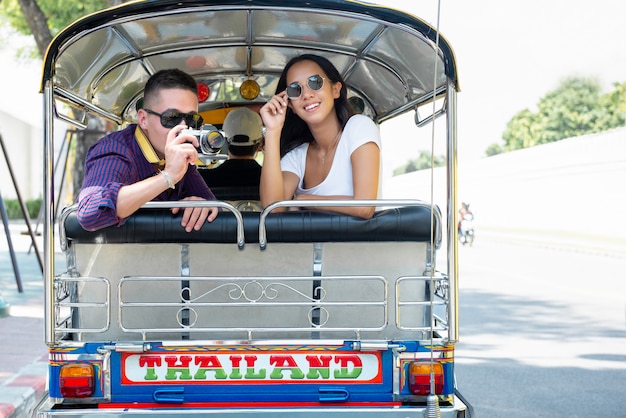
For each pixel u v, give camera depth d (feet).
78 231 12.45
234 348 12.46
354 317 12.92
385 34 14.90
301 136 15.37
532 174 101.45
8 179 137.08
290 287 12.71
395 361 12.50
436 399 11.89
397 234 12.64
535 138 178.91
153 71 18.60
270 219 12.54
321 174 15.08
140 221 12.44
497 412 20.17
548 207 98.22
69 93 16.06
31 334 27.86
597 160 87.61
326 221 12.56
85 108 17.63
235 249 12.75
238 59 18.78
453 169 12.52
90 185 12.64
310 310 12.71
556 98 174.70
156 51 16.98
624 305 38.60
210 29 15.78
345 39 16.28
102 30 13.67
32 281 43.24
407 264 12.91
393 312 12.92
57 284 12.37
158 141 13.46
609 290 44.42
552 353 27.35
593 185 88.38
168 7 12.42
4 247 67.46
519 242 89.25
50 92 12.28
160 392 12.44
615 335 30.76
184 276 12.67
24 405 19.93
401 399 12.51
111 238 12.48
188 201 12.09
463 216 83.92
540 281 48.88
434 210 12.55
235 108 20.98
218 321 12.91
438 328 12.46
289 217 12.59
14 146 138.10
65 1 61.62
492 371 24.68
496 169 111.14
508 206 108.27
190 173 14.89
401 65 16.38
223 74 20.21
